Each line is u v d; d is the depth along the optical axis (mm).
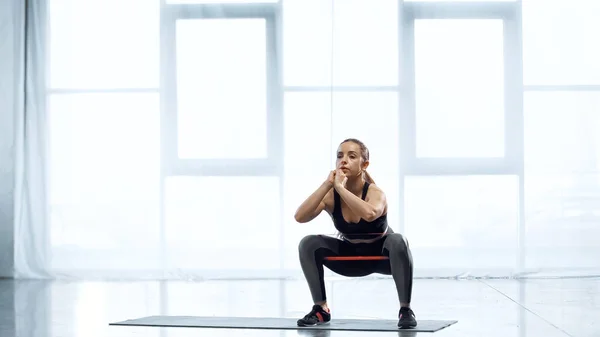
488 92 7531
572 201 7512
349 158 4199
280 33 7617
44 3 7742
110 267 7672
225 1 7652
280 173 7594
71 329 4238
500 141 7520
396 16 7562
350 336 3881
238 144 7629
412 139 7527
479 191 7512
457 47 7543
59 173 7727
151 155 7668
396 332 3988
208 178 7637
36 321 4586
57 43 7742
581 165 7523
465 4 7559
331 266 4219
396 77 7555
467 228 7500
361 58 7566
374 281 7289
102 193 7703
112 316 4816
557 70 7531
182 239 7633
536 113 7535
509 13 7555
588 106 7531
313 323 4215
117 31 7715
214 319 4578
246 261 7605
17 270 7695
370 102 7559
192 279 7582
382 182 7523
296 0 7609
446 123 7531
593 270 7492
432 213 7508
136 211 7684
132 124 7684
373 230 4180
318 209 4180
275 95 7613
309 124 7582
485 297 5820
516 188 7512
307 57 7605
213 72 7645
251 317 4699
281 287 6746
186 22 7664
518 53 7535
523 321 4461
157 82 7684
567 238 7504
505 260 7500
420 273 7484
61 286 6961
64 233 7719
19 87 7730
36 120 7734
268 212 7602
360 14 7578
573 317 4637
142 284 7145
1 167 7746
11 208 7715
